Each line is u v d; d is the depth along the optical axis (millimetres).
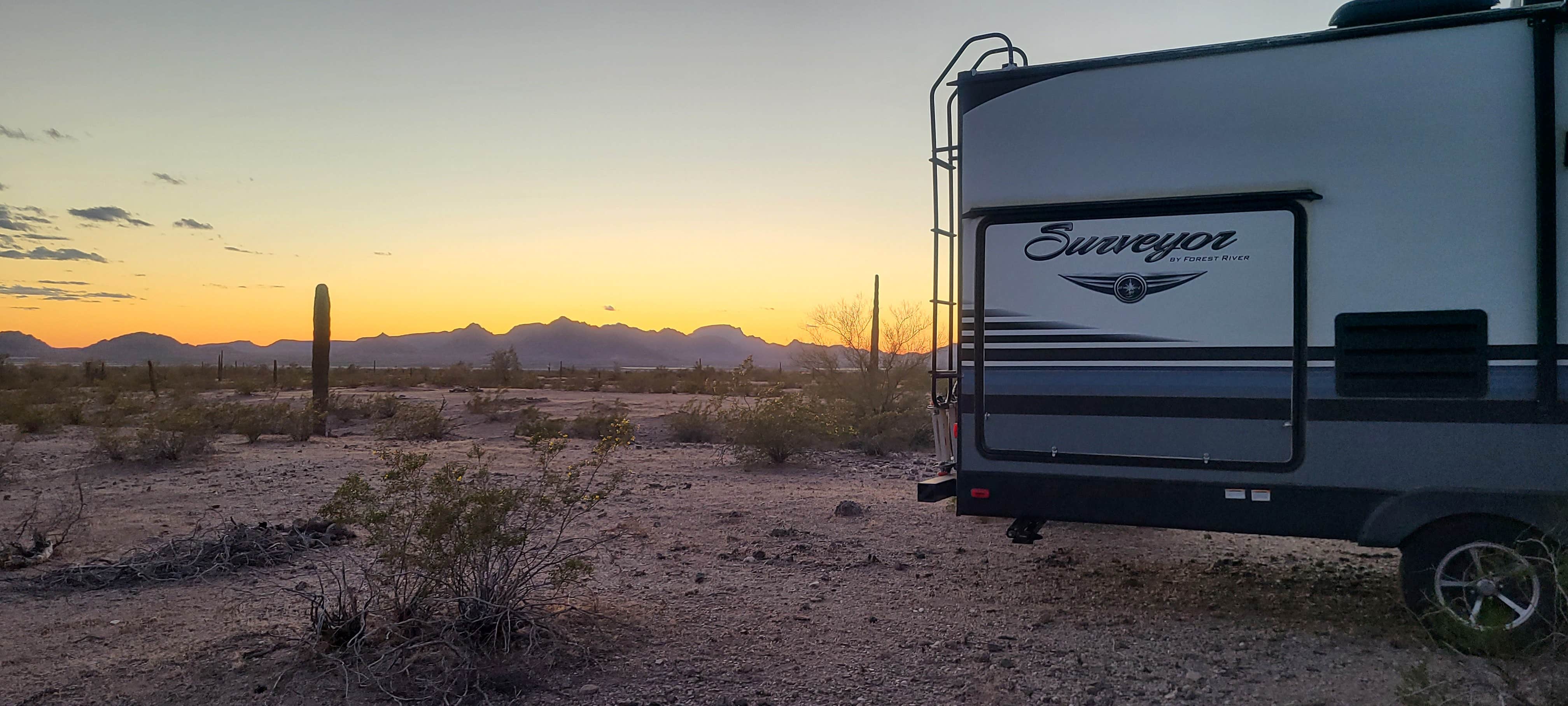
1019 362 5875
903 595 6289
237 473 12078
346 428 20750
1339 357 5184
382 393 38188
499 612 4797
